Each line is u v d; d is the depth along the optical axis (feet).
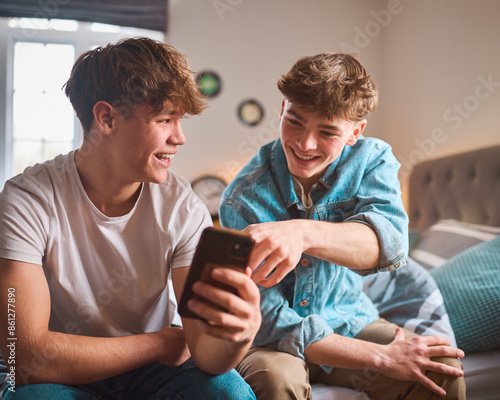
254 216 3.84
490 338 4.57
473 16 7.54
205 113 10.55
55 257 3.01
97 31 10.75
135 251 3.22
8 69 10.57
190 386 2.93
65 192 3.07
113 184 3.09
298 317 3.69
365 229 3.48
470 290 4.93
